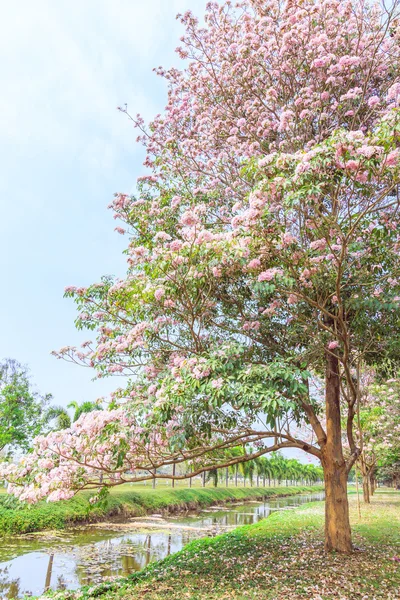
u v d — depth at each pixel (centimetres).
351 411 882
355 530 1234
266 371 664
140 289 781
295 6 860
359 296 744
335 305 825
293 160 577
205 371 659
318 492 7369
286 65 895
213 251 694
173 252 711
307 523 1513
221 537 1227
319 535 1173
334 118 872
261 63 929
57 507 1903
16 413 2216
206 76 1013
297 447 924
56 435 730
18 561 1234
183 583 703
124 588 725
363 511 1883
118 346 808
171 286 742
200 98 1053
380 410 1753
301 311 822
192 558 927
